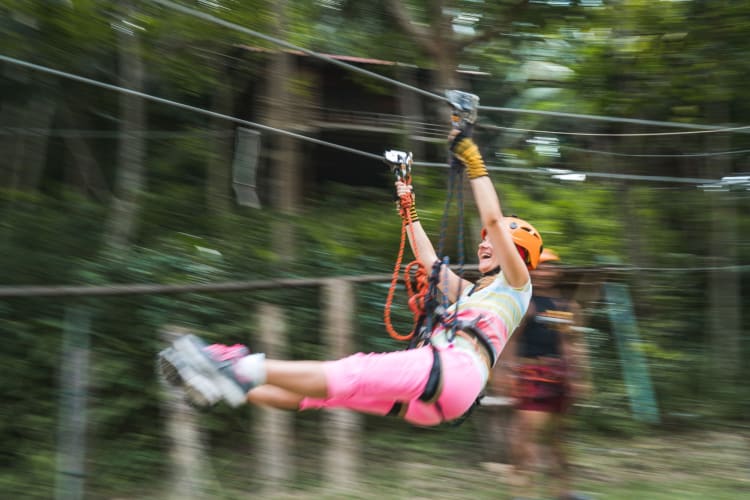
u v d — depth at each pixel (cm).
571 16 798
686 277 792
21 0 598
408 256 731
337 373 283
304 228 704
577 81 855
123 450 512
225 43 722
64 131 729
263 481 499
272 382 278
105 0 620
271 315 534
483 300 322
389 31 859
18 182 712
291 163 691
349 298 513
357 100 934
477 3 797
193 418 500
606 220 805
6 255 562
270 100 710
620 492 524
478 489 521
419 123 828
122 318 520
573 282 692
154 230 679
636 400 696
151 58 705
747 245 809
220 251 633
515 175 806
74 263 578
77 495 423
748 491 543
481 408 592
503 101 884
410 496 502
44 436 486
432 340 310
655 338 748
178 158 769
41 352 490
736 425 715
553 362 482
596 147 841
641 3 779
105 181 771
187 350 274
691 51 796
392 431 618
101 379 499
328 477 504
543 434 484
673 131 828
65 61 691
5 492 457
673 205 837
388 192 910
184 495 474
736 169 831
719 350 760
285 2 711
